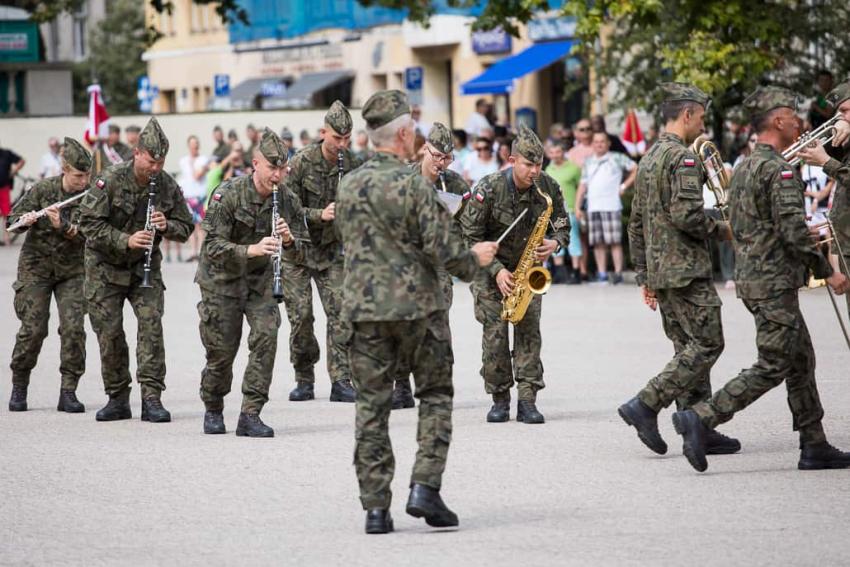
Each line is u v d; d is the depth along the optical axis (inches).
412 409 801.6
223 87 3230.8
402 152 511.2
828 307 1227.9
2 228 2297.0
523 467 623.8
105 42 3870.6
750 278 595.2
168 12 2133.4
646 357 965.2
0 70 2908.5
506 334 740.0
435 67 2773.1
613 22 1694.1
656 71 1600.6
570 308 1270.9
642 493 569.3
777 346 591.2
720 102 1488.7
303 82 3034.0
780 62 1521.9
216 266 711.1
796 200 583.8
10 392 883.4
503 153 1471.5
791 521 518.6
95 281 764.0
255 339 714.8
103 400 852.0
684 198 618.8
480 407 795.4
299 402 833.5
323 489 591.2
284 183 784.3
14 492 597.0
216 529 527.5
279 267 705.6
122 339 770.8
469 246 733.9
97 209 749.9
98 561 487.5
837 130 641.6
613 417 746.2
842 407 751.1
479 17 1625.2
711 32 1475.1
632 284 1477.6
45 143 2522.1
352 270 507.2
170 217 767.7
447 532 515.2
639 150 1598.2
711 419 593.6
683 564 465.7
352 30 2933.1
